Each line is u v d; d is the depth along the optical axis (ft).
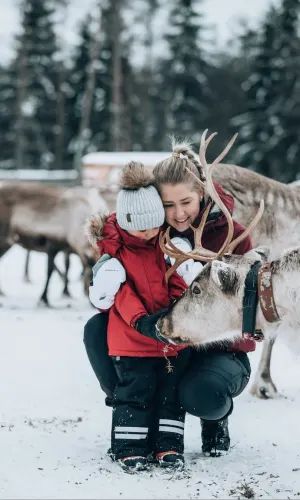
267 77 107.86
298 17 110.01
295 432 16.05
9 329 27.96
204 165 14.12
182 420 13.83
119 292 13.57
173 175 13.85
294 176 104.53
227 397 13.48
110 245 13.67
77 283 44.55
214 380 13.35
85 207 34.37
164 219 13.93
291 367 22.66
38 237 34.68
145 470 13.32
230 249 13.98
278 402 18.71
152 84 134.92
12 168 131.95
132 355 13.47
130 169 13.56
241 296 13.47
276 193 20.66
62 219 34.65
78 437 15.47
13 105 132.36
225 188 20.17
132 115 124.16
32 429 15.96
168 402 13.71
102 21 107.86
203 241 14.69
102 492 12.16
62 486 12.43
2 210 35.06
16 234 35.06
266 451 14.70
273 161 105.29
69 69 131.64
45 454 14.24
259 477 13.15
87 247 34.60
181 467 13.43
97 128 122.72
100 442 15.14
